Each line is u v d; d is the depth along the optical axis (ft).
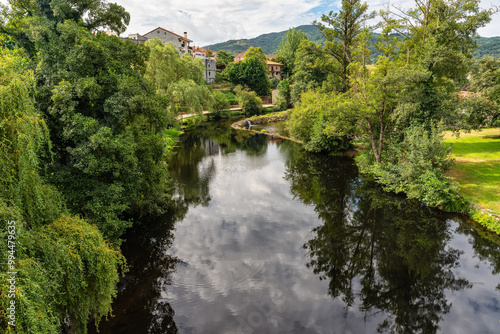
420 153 63.52
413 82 66.74
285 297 39.40
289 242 53.11
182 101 136.46
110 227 41.47
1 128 22.44
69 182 40.52
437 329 34.17
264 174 92.89
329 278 43.68
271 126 184.85
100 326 34.68
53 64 43.50
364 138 90.99
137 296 39.78
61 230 27.58
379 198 71.10
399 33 99.14
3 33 48.83
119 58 52.65
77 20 54.95
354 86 83.46
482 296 39.37
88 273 28.35
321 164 101.09
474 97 95.61
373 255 49.96
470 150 92.84
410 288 41.81
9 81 24.38
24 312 18.47
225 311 36.83
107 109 43.75
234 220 61.87
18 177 23.32
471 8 72.95
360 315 36.55
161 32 275.39
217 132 167.94
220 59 349.61
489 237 51.55
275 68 343.46
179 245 52.13
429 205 63.93
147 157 51.72
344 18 115.14
